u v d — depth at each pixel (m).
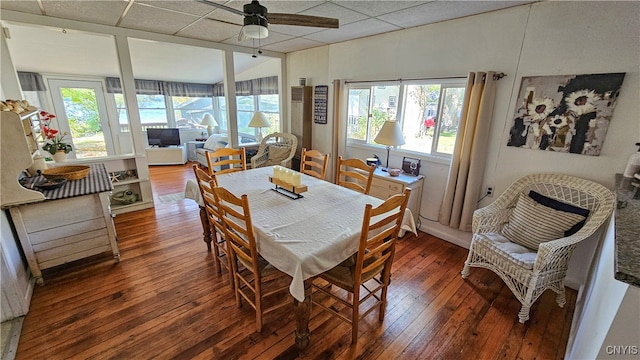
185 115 7.54
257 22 1.72
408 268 2.49
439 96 2.92
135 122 3.43
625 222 1.18
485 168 2.62
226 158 5.43
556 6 2.03
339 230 1.61
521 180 2.33
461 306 2.03
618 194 1.53
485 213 2.24
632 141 1.85
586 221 1.93
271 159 4.27
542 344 1.71
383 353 1.63
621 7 1.78
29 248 2.05
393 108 3.38
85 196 2.23
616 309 0.89
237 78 6.98
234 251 1.83
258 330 1.75
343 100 3.77
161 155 6.28
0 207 1.87
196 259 2.54
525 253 1.99
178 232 3.05
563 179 2.13
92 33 2.96
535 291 1.83
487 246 2.12
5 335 1.69
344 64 3.72
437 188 3.04
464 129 2.60
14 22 2.54
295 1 2.25
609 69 1.88
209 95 7.72
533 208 2.15
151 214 3.53
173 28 3.15
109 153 6.20
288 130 4.91
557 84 2.10
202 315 1.88
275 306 1.81
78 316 1.85
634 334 0.87
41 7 2.46
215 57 5.02
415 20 2.68
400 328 1.82
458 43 2.62
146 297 2.04
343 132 3.88
